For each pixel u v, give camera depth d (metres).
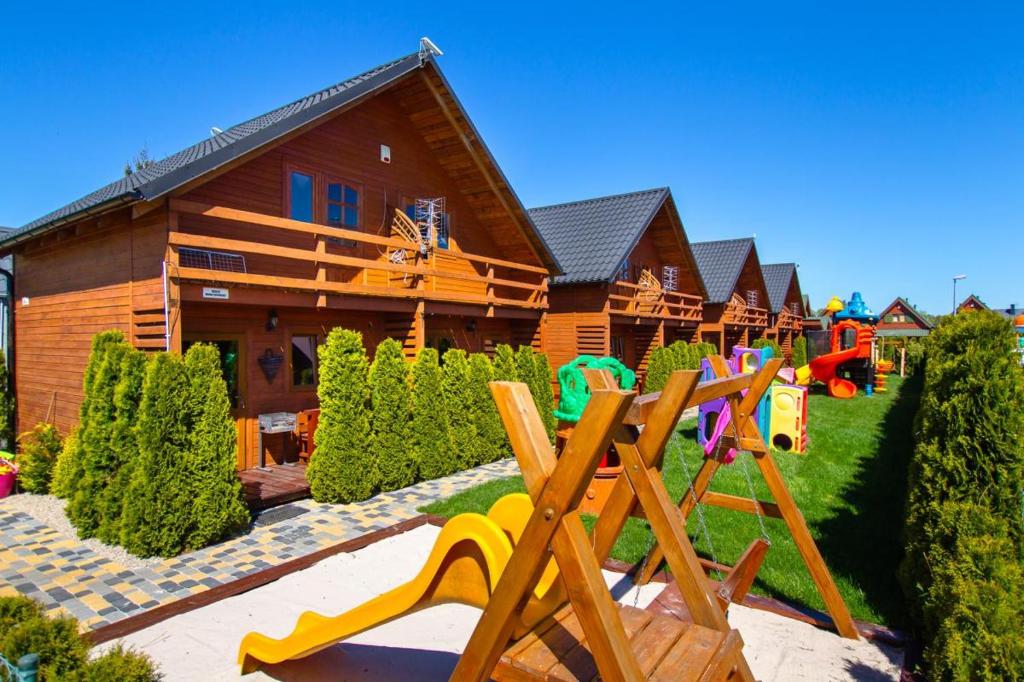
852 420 14.70
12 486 8.27
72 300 9.02
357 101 9.10
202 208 7.24
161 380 6.00
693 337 24.58
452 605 5.07
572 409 7.00
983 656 3.01
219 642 4.39
